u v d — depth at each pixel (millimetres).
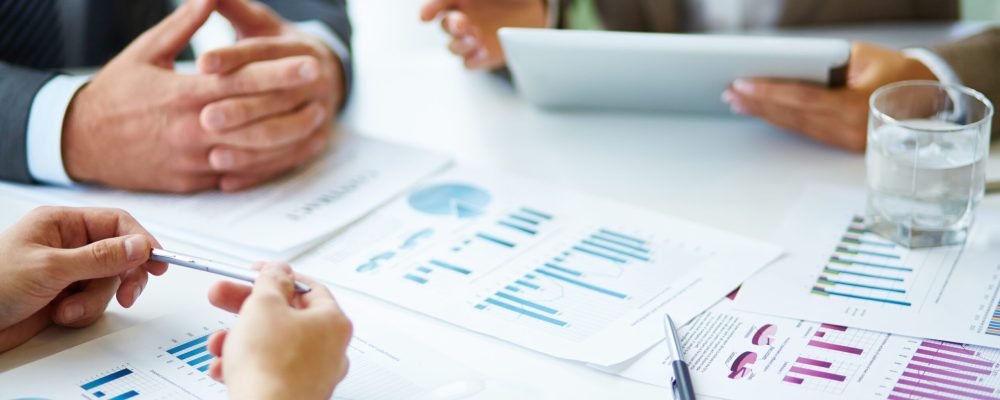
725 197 876
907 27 1260
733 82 955
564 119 1079
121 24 1271
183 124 879
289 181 929
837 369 604
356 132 1052
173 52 936
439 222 833
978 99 777
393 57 1308
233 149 890
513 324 664
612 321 666
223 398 572
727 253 766
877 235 797
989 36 1010
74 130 887
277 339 518
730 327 658
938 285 707
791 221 826
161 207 871
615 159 967
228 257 773
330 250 786
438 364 616
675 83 983
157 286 718
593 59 952
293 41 1002
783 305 685
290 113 932
